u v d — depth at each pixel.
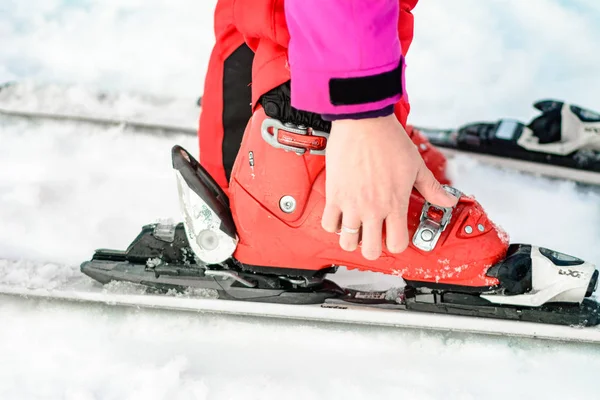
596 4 3.16
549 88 2.63
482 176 2.12
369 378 1.24
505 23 3.07
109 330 1.35
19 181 1.95
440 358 1.30
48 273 1.46
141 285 1.39
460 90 2.65
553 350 1.31
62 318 1.38
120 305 1.40
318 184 1.25
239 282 1.36
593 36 2.94
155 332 1.35
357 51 0.95
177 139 2.27
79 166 2.07
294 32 0.99
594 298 1.34
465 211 1.30
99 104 2.40
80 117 2.31
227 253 1.33
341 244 1.09
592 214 1.91
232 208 1.32
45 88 2.47
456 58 2.85
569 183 2.10
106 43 2.99
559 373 1.26
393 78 0.99
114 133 2.28
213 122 1.52
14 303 1.41
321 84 0.98
